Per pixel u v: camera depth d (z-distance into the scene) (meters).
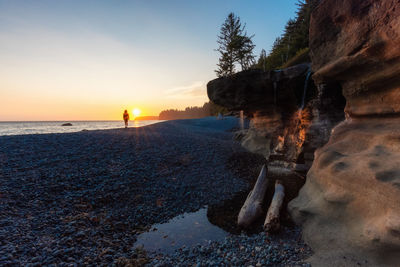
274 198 6.66
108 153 11.52
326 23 6.15
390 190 3.62
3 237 4.29
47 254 4.02
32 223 5.09
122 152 11.98
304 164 9.50
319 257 4.00
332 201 4.64
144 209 6.84
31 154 10.24
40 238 4.54
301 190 6.55
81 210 6.21
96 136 16.02
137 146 13.62
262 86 11.43
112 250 4.61
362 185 4.19
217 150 14.71
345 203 4.42
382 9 4.38
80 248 4.45
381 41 4.41
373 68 4.85
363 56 4.86
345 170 4.70
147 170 9.84
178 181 9.19
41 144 12.21
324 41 6.34
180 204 7.41
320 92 8.92
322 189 5.27
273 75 10.82
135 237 5.45
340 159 5.18
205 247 4.91
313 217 5.13
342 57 5.40
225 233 5.66
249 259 4.33
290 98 11.36
